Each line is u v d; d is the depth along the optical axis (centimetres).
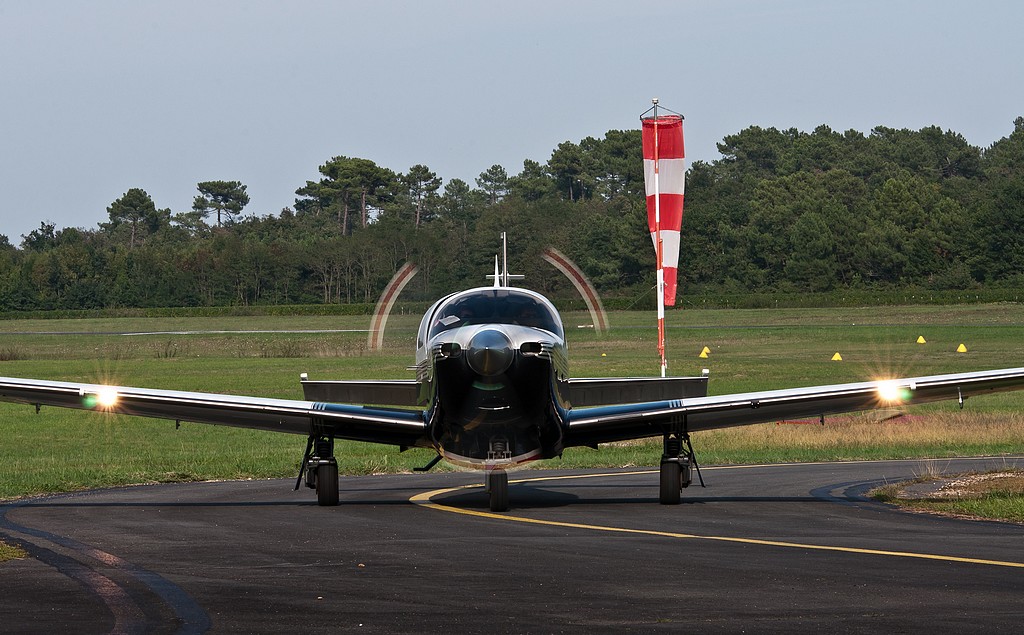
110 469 3109
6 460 3516
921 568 1444
